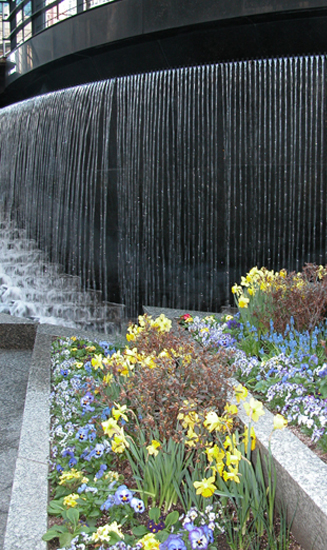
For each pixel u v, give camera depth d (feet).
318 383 12.08
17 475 10.39
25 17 49.26
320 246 29.60
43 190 40.50
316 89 28.99
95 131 35.86
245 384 13.60
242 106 31.24
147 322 14.61
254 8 27.91
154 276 34.01
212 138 31.86
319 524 7.91
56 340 20.88
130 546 8.24
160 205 33.58
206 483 8.55
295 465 9.11
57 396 14.25
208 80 31.53
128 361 12.10
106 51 36.06
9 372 20.80
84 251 37.42
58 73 42.78
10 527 8.84
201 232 32.40
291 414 11.40
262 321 16.85
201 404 11.30
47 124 39.55
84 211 37.29
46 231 40.50
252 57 31.50
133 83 34.01
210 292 32.19
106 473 10.34
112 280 35.86
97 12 34.63
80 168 37.22
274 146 30.58
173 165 33.04
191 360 11.88
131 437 10.93
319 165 29.45
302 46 29.78
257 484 9.25
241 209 31.22
